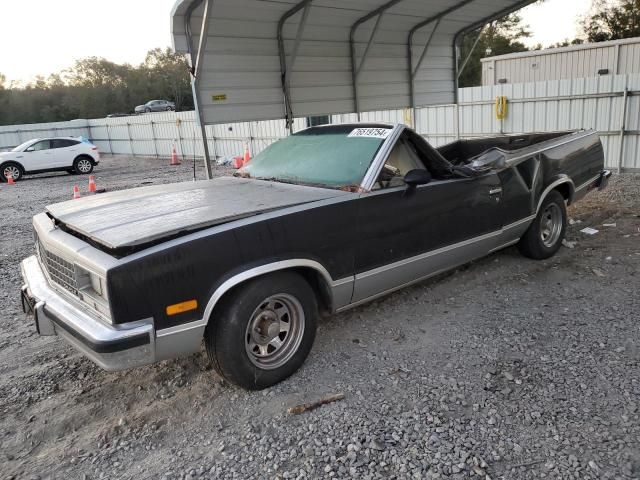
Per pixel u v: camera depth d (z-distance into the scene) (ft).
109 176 62.23
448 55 34.60
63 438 9.96
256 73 24.02
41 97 212.02
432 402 10.29
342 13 25.49
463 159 23.40
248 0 21.33
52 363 12.98
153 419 10.39
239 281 10.12
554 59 64.28
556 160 18.08
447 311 14.69
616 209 25.81
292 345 11.47
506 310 14.49
